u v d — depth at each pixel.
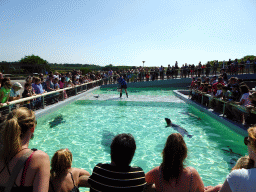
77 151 4.90
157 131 6.36
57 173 1.88
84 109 9.39
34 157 1.23
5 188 1.20
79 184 2.19
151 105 10.36
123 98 12.46
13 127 1.24
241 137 5.55
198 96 9.92
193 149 5.04
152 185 1.75
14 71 25.20
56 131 6.30
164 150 1.65
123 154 1.47
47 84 8.98
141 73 21.66
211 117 7.62
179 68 22.03
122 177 1.47
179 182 1.58
